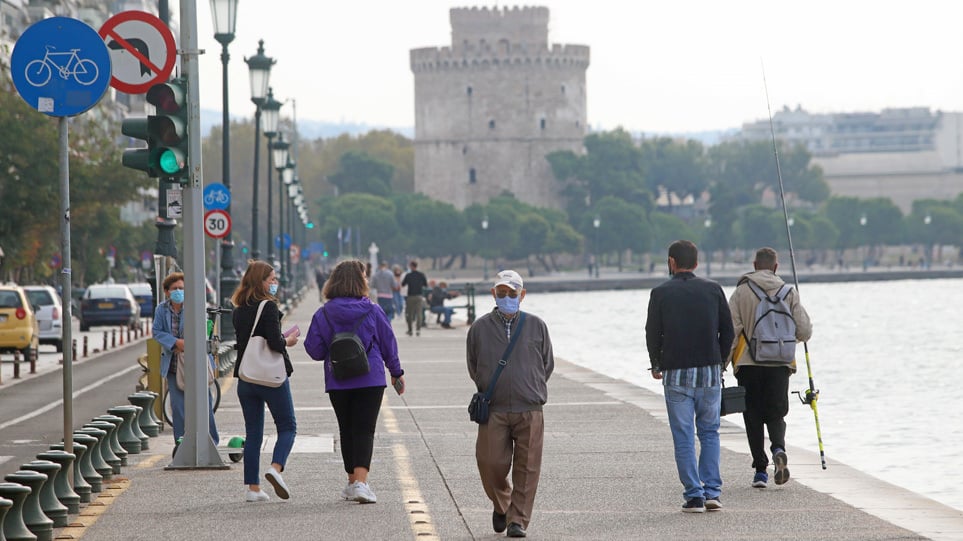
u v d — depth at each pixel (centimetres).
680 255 3344
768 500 3419
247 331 3431
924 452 5906
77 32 3234
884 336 19538
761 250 3731
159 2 6162
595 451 4434
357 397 3372
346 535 2938
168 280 4259
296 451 4462
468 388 7019
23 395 7162
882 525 3038
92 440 3575
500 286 2994
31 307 10281
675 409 3269
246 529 3017
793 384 10669
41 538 2856
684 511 3234
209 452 3988
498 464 2969
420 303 12694
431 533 2953
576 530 3009
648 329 3303
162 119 3812
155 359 5097
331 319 3372
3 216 16338
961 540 2847
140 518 3169
